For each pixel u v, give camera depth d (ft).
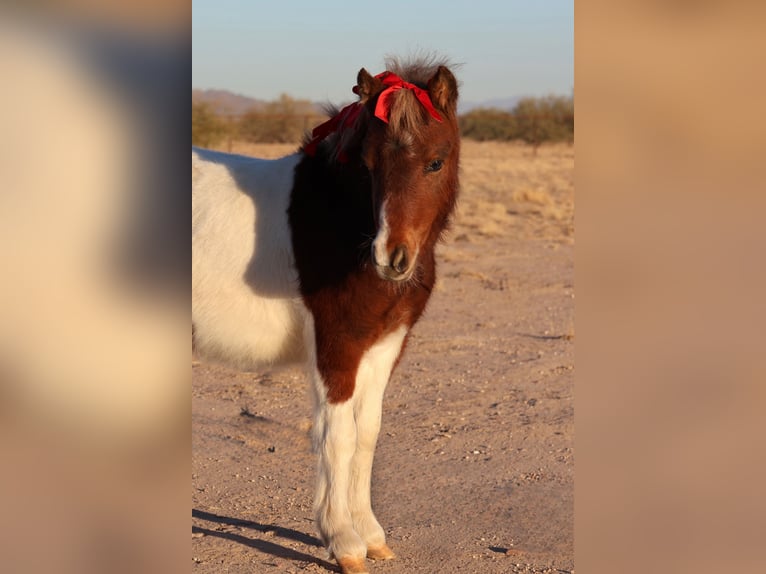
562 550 14.33
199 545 14.43
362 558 13.28
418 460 18.98
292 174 14.05
